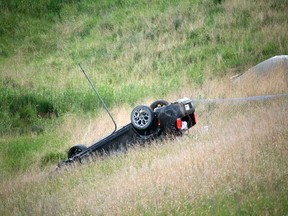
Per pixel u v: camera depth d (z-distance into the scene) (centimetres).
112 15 16150
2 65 14588
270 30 12306
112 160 5369
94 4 17150
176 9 14962
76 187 4644
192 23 13962
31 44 15825
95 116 9319
